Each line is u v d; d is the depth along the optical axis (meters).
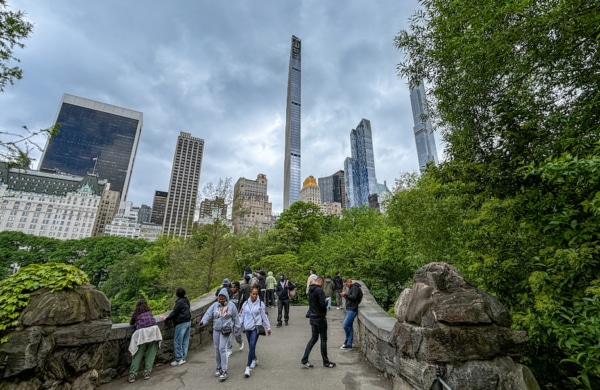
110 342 5.04
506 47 3.71
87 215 129.25
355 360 6.05
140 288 38.19
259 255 30.80
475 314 3.02
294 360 6.23
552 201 3.24
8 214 114.44
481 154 4.50
